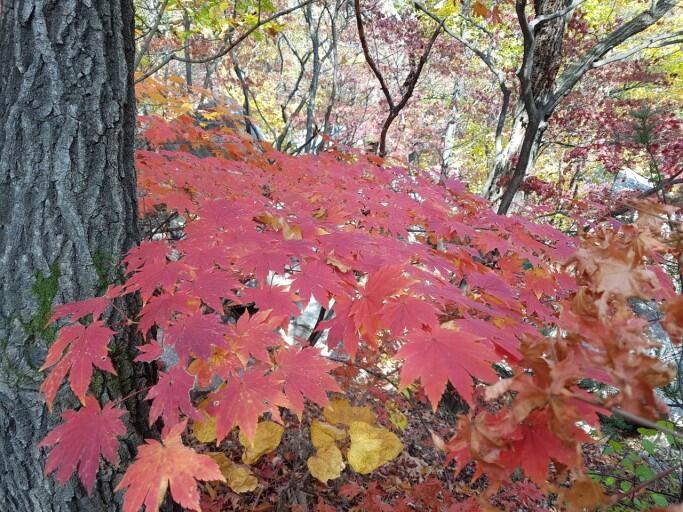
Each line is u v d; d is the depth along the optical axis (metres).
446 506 3.03
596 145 6.43
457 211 2.49
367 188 2.35
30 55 1.40
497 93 11.43
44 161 1.44
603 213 3.62
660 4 4.08
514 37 8.89
